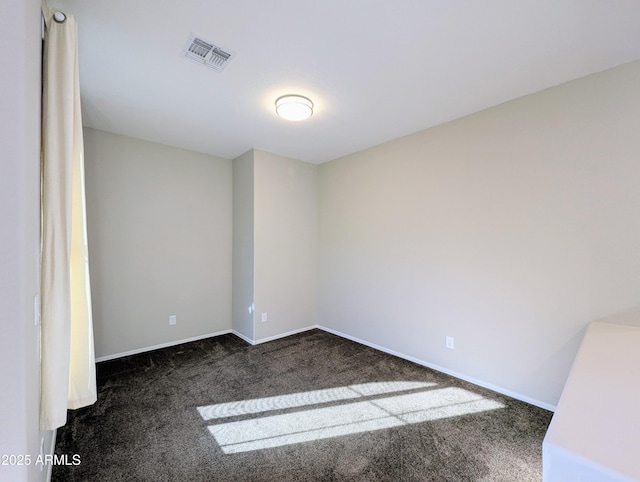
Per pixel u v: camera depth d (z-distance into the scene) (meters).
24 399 0.90
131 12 1.55
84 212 1.62
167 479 1.60
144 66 2.03
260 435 1.97
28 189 0.99
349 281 3.95
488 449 1.84
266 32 1.70
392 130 3.13
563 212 2.20
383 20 1.60
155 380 2.75
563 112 2.21
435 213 3.00
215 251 4.06
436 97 2.44
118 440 1.90
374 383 2.70
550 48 1.82
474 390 2.56
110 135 3.23
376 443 1.90
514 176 2.45
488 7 1.50
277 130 3.15
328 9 1.52
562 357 2.20
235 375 2.87
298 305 4.22
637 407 0.94
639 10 1.50
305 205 4.29
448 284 2.88
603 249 2.04
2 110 0.86
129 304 3.36
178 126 3.06
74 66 1.43
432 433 2.00
